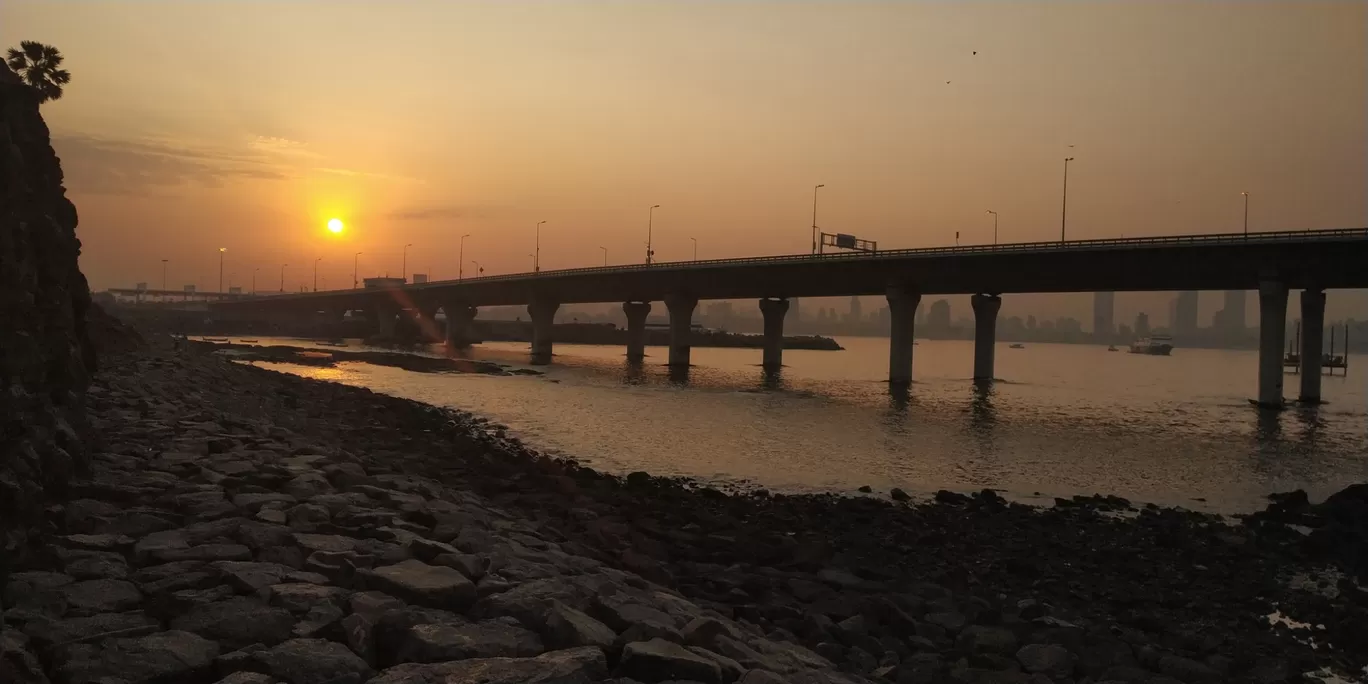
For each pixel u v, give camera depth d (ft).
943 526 73.10
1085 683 36.50
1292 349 427.33
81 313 50.98
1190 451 133.49
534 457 106.01
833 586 50.85
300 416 115.14
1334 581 60.49
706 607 40.24
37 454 32.99
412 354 387.34
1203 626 48.29
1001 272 263.90
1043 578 56.85
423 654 23.77
